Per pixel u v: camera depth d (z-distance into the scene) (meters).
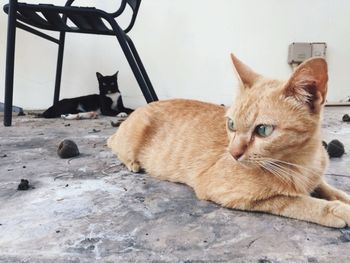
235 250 0.78
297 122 0.91
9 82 2.48
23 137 2.14
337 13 3.58
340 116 2.85
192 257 0.76
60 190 1.18
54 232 0.88
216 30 3.59
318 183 1.04
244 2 3.55
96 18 2.43
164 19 3.55
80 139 2.07
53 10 2.28
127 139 1.45
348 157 1.57
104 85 3.34
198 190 1.10
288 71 3.67
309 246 0.79
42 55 3.55
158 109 1.44
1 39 3.51
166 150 1.29
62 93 3.63
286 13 3.58
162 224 0.92
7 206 1.05
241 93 1.02
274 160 0.93
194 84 3.67
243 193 0.98
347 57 3.64
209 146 1.16
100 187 1.21
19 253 0.79
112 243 0.83
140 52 3.59
